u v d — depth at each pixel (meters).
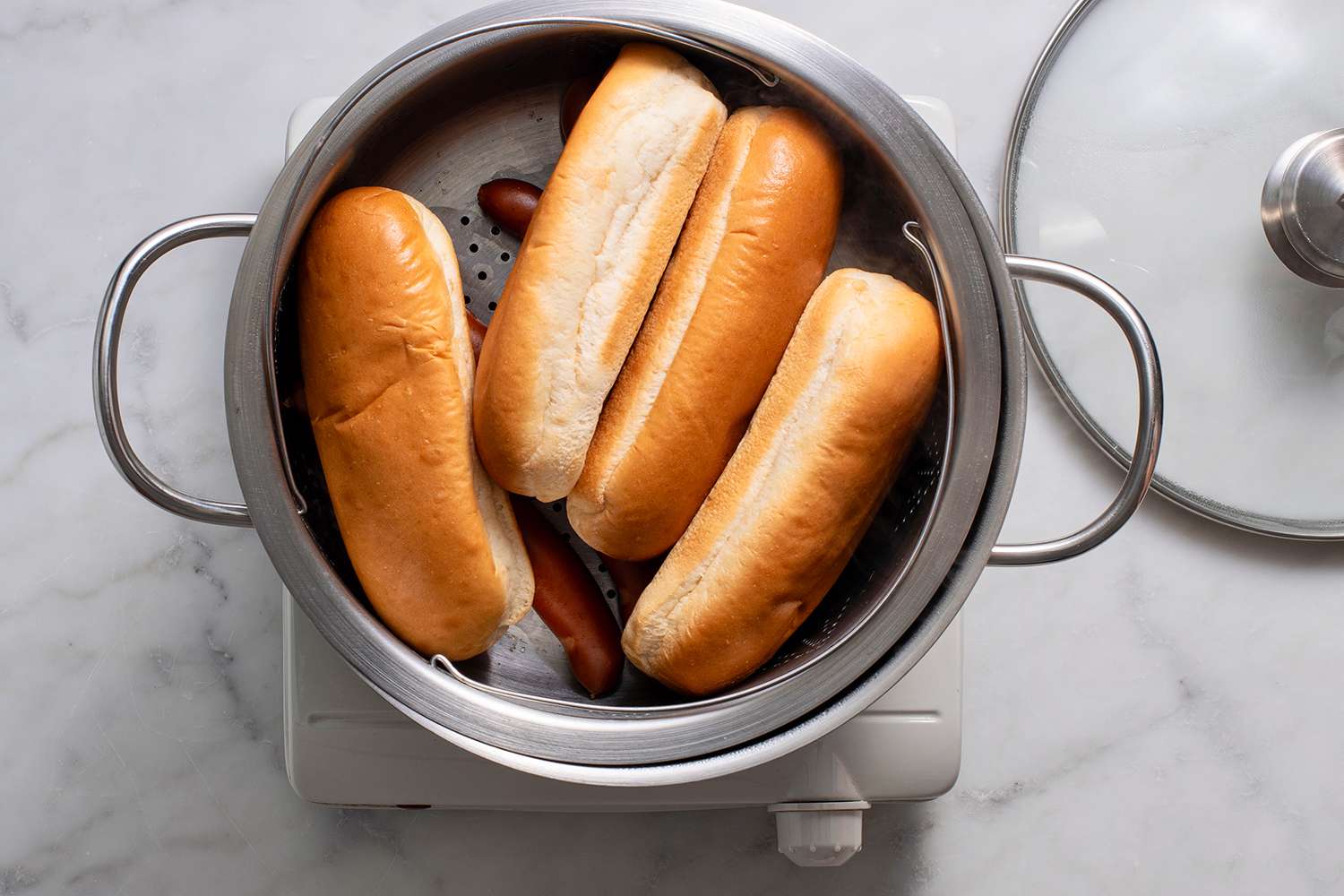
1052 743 0.70
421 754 0.56
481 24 0.48
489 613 0.51
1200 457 0.67
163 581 0.69
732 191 0.52
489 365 0.50
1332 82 0.65
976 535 0.48
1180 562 0.71
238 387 0.47
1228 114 0.66
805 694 0.49
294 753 0.56
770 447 0.51
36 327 0.69
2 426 0.69
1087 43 0.67
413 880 0.69
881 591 0.51
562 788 0.57
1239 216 0.66
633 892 0.69
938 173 0.47
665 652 0.53
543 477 0.51
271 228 0.46
